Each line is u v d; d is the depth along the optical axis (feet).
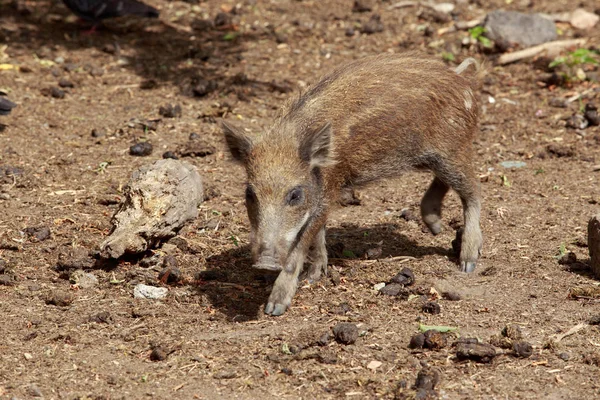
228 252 40.45
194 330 33.12
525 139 54.95
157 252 39.83
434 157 38.50
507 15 69.05
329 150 33.73
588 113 56.13
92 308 34.88
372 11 75.51
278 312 34.24
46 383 29.22
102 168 49.26
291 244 32.99
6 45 66.44
